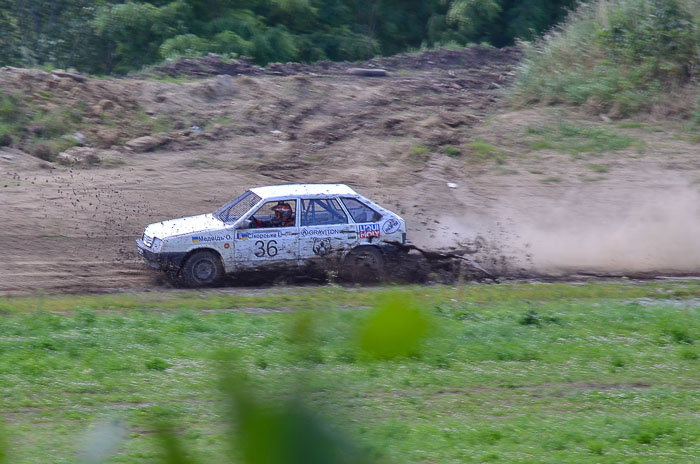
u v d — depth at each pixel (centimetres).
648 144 7106
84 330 3020
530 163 6831
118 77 8388
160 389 2352
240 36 10344
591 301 3956
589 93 7962
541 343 3017
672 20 7988
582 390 2523
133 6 10188
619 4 8506
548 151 7056
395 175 6500
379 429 1959
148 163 6372
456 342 2902
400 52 12288
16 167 5922
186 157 6556
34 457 1738
